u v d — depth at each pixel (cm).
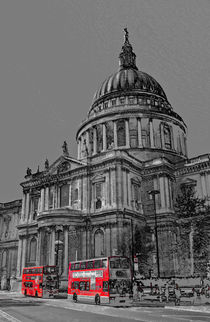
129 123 8850
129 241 6228
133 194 7038
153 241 6788
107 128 9044
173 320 2172
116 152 6962
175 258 6462
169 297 4116
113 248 6172
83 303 4088
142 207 7131
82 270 4331
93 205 6944
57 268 5419
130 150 8400
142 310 3116
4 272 9144
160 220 6875
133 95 9619
